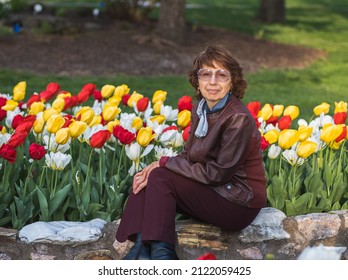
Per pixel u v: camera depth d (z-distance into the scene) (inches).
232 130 201.5
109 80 553.9
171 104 477.4
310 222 228.5
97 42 687.7
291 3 1314.0
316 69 698.2
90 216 231.5
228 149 201.0
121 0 836.0
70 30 726.5
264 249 224.1
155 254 195.0
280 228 225.9
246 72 641.0
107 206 234.2
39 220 232.2
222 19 1001.5
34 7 877.2
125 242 218.4
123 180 241.4
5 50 649.0
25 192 229.3
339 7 1299.2
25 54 636.1
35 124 242.8
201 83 206.4
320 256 156.9
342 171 265.6
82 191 230.5
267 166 262.5
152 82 557.9
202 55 208.4
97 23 801.6
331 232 229.8
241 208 205.9
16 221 226.2
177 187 203.5
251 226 223.3
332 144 251.6
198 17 997.8
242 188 205.9
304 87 596.4
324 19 1123.9
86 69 595.8
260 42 819.4
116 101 263.1
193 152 206.8
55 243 215.6
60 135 223.0
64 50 653.9
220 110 206.4
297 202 236.2
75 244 216.4
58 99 259.3
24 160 249.4
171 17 716.7
